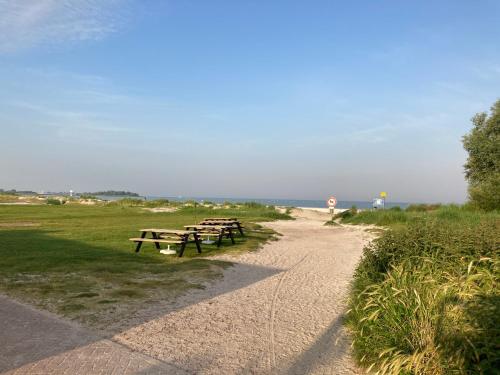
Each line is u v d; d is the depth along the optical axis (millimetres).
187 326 6242
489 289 4574
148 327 6117
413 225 8539
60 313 6555
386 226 22531
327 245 16188
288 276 10164
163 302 7414
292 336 5984
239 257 12586
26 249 12336
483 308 3904
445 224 8742
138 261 11047
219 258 12312
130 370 4684
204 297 7902
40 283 8297
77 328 5934
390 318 4816
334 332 6172
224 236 17328
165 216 29438
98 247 13234
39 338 5508
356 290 6699
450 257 6195
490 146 31172
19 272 9227
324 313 7129
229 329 6195
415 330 4422
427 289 4848
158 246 13516
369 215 28234
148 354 5156
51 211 32188
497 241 6203
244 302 7680
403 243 7500
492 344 3559
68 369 4645
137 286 8359
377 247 7996
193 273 9836
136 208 40594
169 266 10516
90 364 4793
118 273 9453
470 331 3760
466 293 4402
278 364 5031
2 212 29484
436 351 3799
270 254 13422
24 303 7004
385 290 5344
